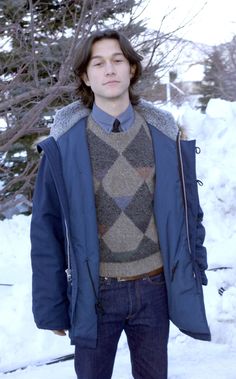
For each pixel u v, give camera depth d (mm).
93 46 2287
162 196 2311
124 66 2285
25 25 7684
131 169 2291
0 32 7047
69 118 2340
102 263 2316
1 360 3912
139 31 7629
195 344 4148
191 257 2371
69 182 2250
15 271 5523
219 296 4547
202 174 6293
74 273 2254
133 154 2303
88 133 2316
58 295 2320
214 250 5438
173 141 2375
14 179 7430
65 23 7629
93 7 6586
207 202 6094
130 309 2334
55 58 7117
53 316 2320
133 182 2289
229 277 4895
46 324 2320
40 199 2297
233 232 5859
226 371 3678
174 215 2324
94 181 2277
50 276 2295
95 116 2320
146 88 7902
